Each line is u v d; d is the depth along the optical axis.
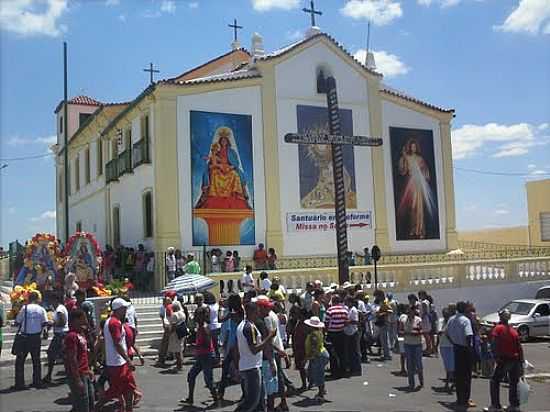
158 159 22.02
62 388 11.31
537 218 36.84
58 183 41.19
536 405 10.45
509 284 23.81
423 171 27.53
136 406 9.91
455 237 28.02
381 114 26.66
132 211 25.30
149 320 16.92
